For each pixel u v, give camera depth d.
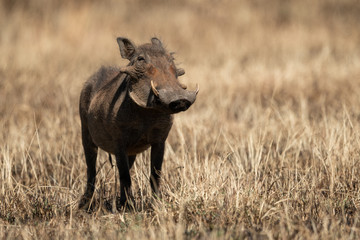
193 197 17.84
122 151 17.97
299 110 31.22
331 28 63.31
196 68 45.44
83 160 23.47
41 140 26.44
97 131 18.81
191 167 20.64
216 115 31.11
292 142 24.25
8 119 30.14
